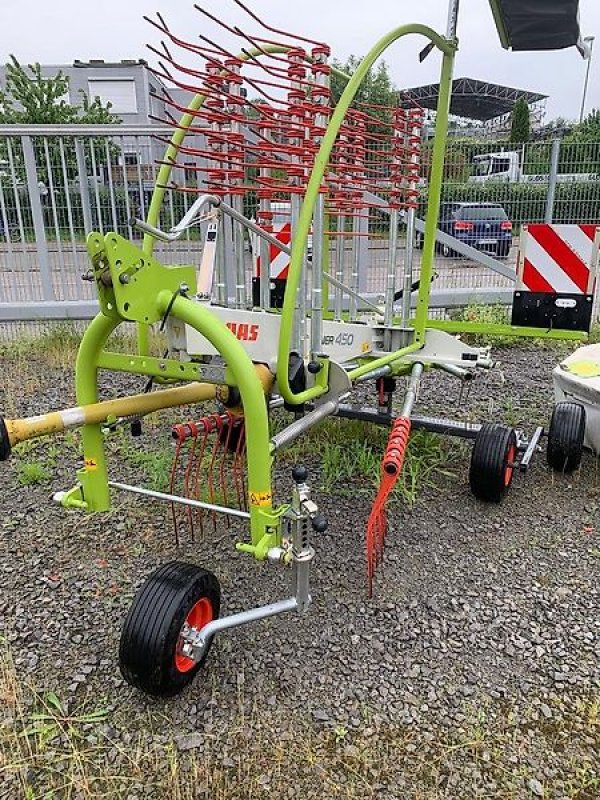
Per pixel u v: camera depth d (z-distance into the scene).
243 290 3.69
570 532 3.76
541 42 4.74
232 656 2.75
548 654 2.81
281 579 3.27
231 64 2.86
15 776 2.21
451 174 9.84
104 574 3.30
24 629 2.91
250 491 2.50
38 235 7.66
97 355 2.72
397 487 4.18
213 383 2.59
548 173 9.65
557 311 4.57
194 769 2.21
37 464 4.39
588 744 2.38
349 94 2.56
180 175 7.76
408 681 2.65
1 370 6.67
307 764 2.27
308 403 3.15
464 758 2.31
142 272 2.36
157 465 4.27
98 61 31.25
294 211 2.86
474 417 5.52
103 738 2.36
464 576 3.33
